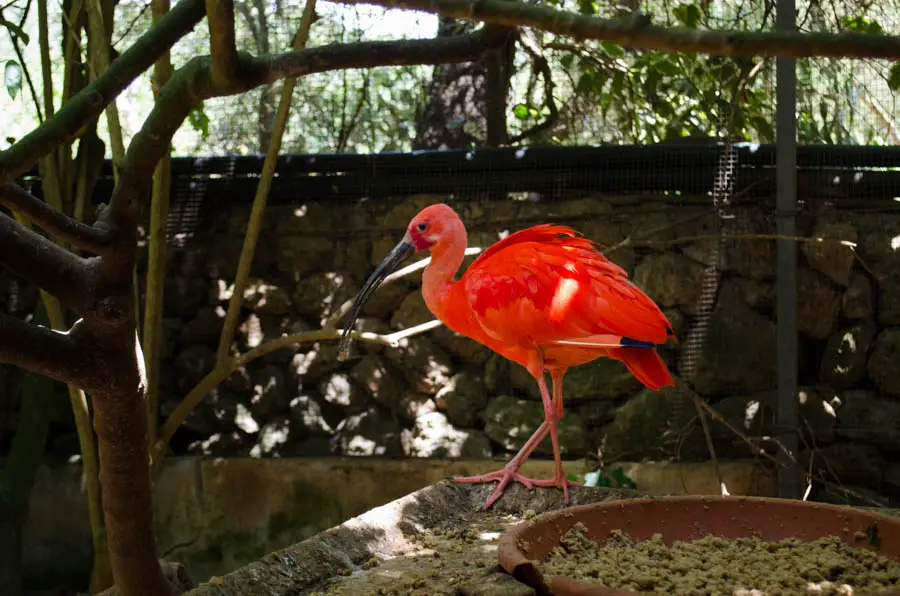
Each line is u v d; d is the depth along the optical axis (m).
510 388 5.37
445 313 3.73
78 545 5.55
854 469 5.03
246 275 4.40
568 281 3.34
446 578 2.48
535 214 5.35
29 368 2.49
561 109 6.49
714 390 5.15
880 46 1.66
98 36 4.01
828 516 2.45
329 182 5.63
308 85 6.25
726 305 5.18
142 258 5.71
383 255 5.55
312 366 5.59
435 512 3.17
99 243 2.31
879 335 5.11
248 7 6.09
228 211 5.76
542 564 2.18
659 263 5.19
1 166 1.95
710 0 5.91
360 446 5.48
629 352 3.35
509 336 3.43
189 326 5.68
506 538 2.18
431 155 5.48
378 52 1.96
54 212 2.23
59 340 2.49
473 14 1.70
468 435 5.36
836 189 5.18
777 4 4.65
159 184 4.14
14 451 4.88
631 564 2.21
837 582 2.10
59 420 5.72
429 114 6.38
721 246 5.18
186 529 5.45
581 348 3.39
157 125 2.23
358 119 6.30
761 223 5.19
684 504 2.56
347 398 5.54
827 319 5.14
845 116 5.91
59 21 6.61
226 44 1.83
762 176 5.18
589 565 2.17
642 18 1.69
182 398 5.68
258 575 2.37
